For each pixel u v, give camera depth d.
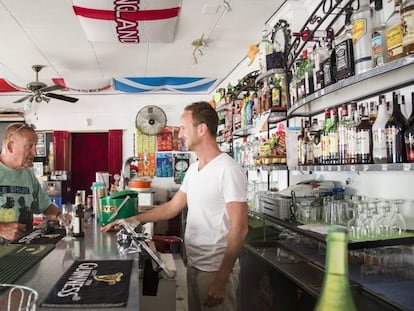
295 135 2.84
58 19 3.71
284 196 2.58
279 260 2.38
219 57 5.07
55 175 6.84
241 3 3.39
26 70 5.67
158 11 3.38
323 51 2.22
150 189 5.74
